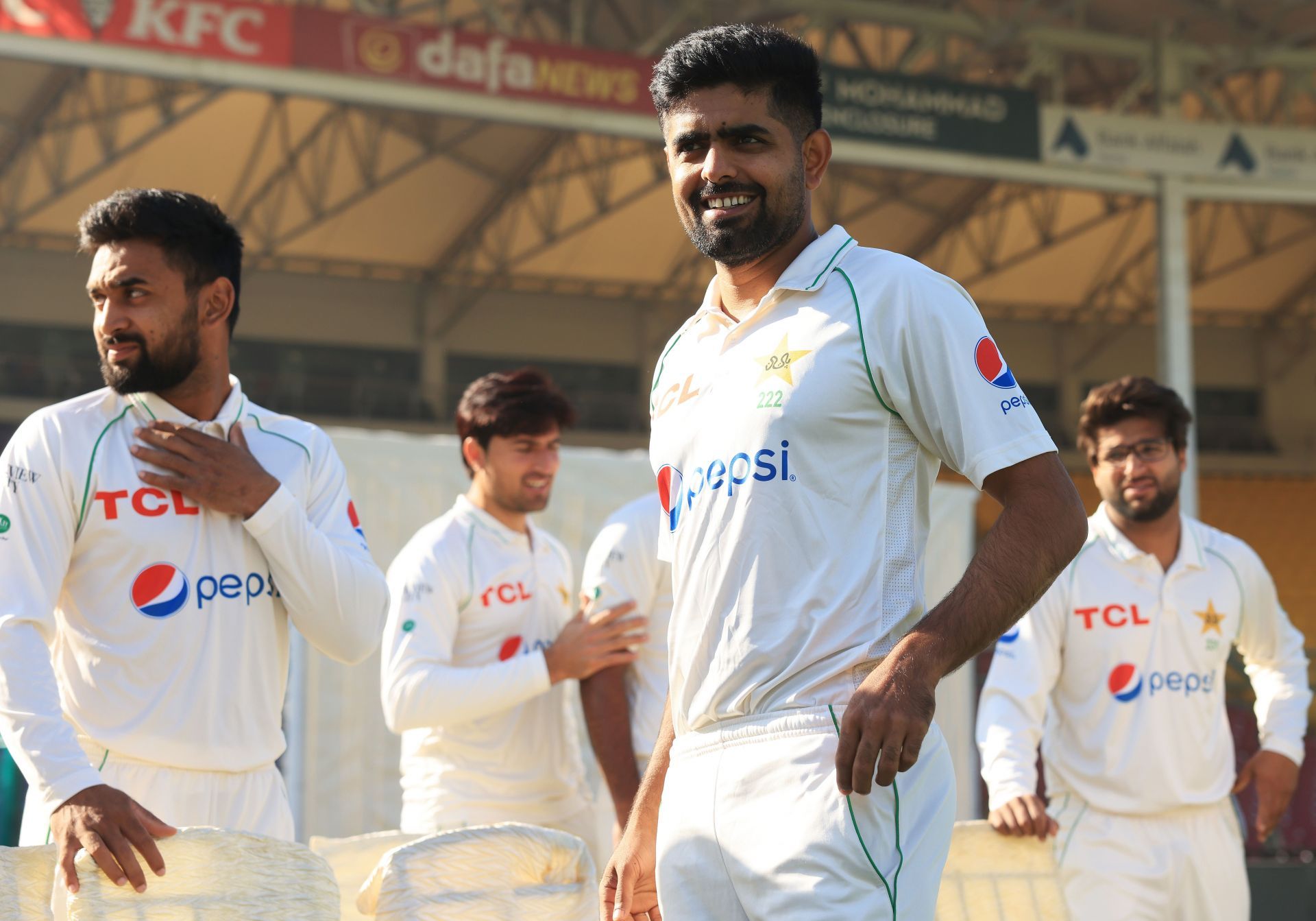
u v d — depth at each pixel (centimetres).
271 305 3688
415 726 461
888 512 247
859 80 2138
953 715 784
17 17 1708
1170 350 2317
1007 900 412
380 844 392
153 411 327
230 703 321
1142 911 461
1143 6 2533
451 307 3847
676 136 258
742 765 243
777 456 246
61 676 318
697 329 277
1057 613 478
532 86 2008
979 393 242
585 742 691
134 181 3130
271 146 3052
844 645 239
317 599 329
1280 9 2509
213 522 324
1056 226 3641
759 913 238
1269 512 3703
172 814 312
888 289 249
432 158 3184
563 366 3984
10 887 279
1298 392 4216
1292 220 3684
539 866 338
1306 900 695
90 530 314
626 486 766
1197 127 2341
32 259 3450
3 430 3428
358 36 1902
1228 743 482
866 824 232
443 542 491
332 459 361
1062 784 483
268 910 284
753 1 2503
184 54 1800
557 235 3591
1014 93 2231
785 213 256
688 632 257
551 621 512
